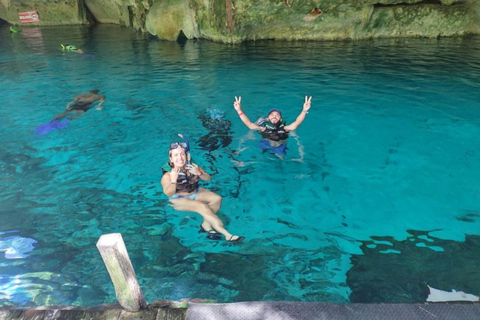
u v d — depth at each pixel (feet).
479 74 32.22
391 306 8.00
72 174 18.40
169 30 53.21
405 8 47.42
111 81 33.86
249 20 47.73
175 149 13.98
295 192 16.53
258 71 35.58
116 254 7.50
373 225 14.17
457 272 11.59
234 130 23.00
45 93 30.71
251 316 8.00
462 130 22.16
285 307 8.14
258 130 21.21
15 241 13.52
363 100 27.30
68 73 36.91
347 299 10.61
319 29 48.78
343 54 41.24
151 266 12.10
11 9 72.43
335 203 15.70
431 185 16.83
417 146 20.49
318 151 20.27
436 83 30.42
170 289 11.10
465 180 17.13
